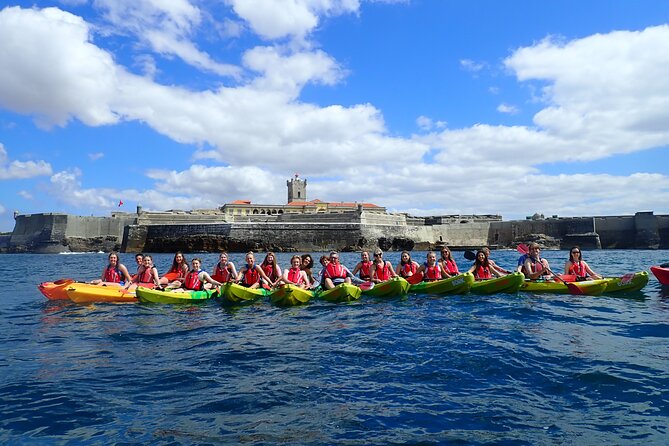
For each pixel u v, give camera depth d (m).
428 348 7.39
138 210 86.25
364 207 110.06
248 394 5.36
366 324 9.62
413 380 5.81
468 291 14.13
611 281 13.53
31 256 71.94
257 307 12.12
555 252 72.75
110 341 8.16
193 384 5.74
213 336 8.57
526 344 7.52
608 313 10.40
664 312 10.48
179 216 86.44
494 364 6.38
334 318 10.43
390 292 13.73
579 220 88.38
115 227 92.88
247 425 4.52
